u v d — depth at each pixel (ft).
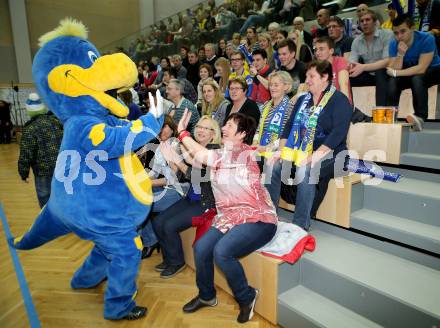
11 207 14.40
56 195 6.45
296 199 7.93
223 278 8.13
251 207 6.83
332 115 7.88
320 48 10.16
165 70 21.44
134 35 34.81
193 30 27.45
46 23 41.55
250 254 7.17
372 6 14.71
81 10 43.16
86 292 8.14
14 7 39.45
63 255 10.00
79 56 6.40
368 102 11.85
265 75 12.76
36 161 10.14
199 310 7.41
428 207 7.35
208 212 8.21
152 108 6.70
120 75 6.42
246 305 6.89
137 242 6.89
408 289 6.07
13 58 40.50
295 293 7.02
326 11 15.76
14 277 8.75
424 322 5.51
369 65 10.80
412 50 9.89
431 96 10.83
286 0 19.47
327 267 6.79
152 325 6.92
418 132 9.24
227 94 13.78
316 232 8.54
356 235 7.91
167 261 9.04
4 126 33.88
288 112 9.37
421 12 11.28
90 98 6.42
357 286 6.32
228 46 19.52
